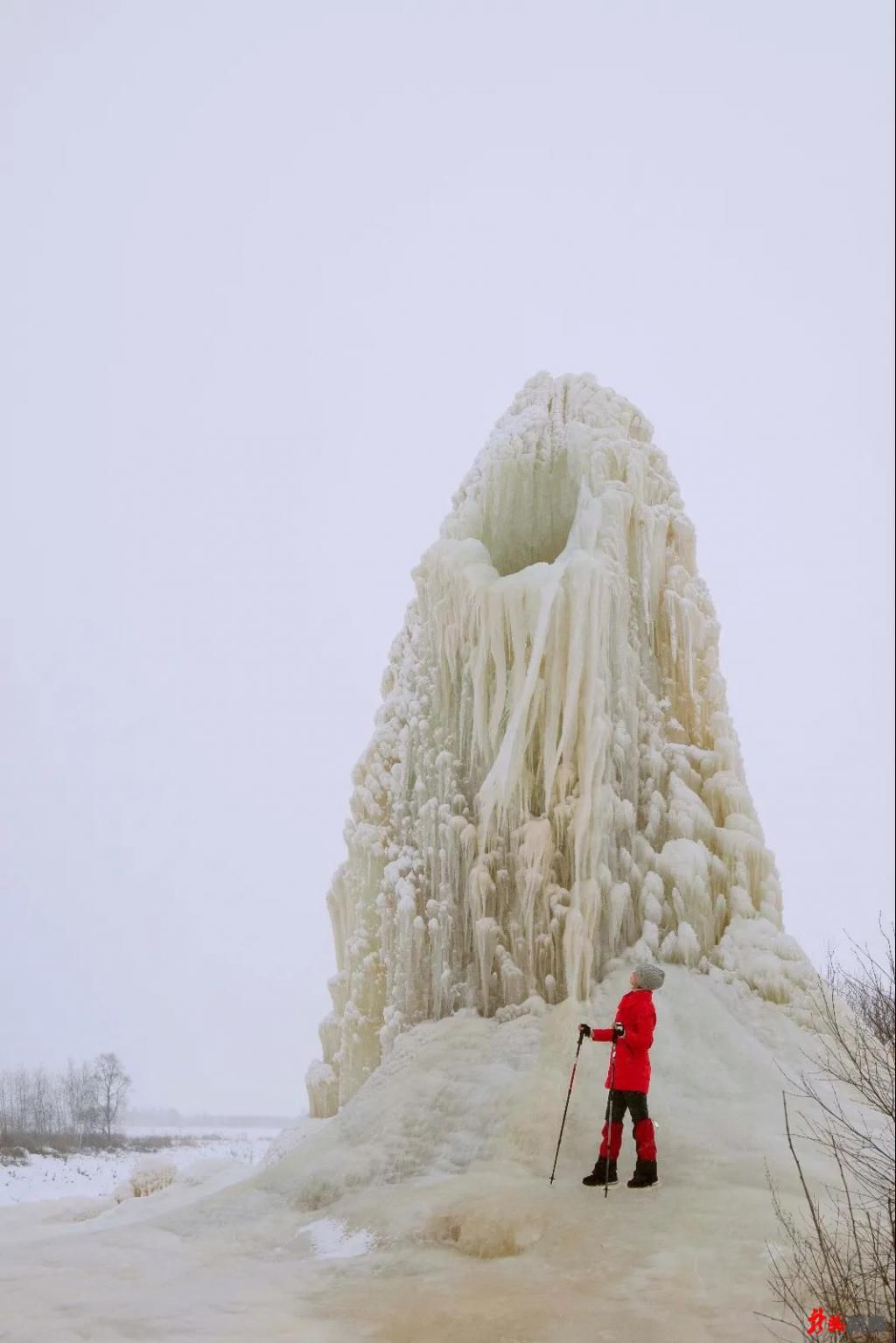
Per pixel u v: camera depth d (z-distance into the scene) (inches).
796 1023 358.0
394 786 481.1
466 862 421.7
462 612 450.9
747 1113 301.3
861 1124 294.8
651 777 419.2
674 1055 335.3
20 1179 756.6
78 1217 486.6
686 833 406.0
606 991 371.9
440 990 411.5
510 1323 200.4
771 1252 210.5
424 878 437.7
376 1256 259.6
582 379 515.5
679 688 444.1
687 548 467.2
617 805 402.6
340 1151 348.5
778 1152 275.0
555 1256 233.3
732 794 418.6
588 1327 193.8
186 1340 202.8
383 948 448.5
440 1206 272.8
